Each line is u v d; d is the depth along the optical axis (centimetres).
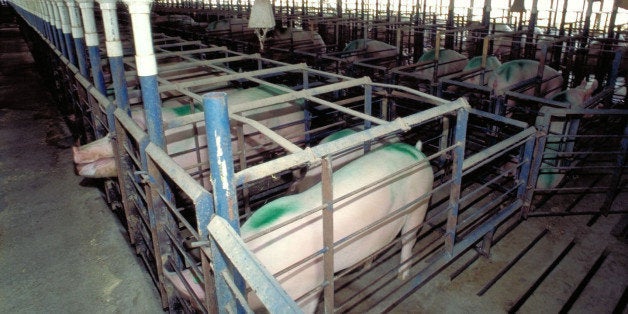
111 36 321
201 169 451
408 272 355
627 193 488
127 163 338
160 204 266
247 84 739
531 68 726
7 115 832
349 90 806
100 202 480
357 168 311
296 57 1109
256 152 505
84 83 434
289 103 522
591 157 589
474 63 825
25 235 423
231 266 182
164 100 561
